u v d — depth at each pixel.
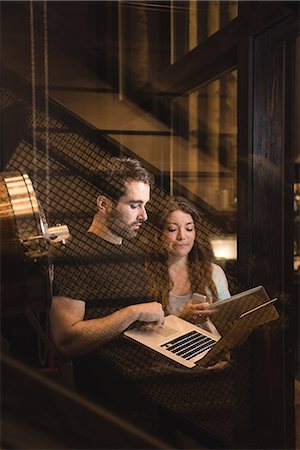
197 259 1.37
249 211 1.42
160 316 1.30
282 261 1.44
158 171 1.42
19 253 0.87
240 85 1.42
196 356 1.32
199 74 1.46
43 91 1.33
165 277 1.30
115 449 0.31
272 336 1.41
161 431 1.27
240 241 1.41
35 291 0.89
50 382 0.32
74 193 1.30
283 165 1.44
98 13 1.39
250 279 1.41
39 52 1.34
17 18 1.33
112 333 1.21
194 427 1.32
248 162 1.42
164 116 1.45
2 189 0.89
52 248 1.23
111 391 1.22
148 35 1.47
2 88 1.30
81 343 1.19
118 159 1.34
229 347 1.33
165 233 1.32
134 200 1.33
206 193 1.46
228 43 1.45
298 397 1.43
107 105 1.40
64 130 1.33
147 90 1.44
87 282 1.25
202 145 1.48
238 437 1.37
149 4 1.45
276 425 1.41
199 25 1.51
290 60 1.41
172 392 1.30
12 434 0.30
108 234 1.28
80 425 0.31
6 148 1.29
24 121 1.31
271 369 1.40
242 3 1.39
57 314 1.19
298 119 1.42
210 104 1.50
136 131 1.42
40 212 0.92
